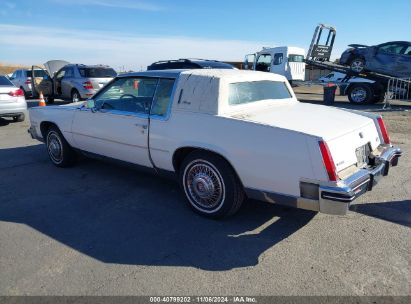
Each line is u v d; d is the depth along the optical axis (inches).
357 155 146.6
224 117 149.6
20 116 432.5
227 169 151.7
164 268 126.4
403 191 191.8
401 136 328.5
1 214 170.6
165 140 167.6
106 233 151.6
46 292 114.3
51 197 190.2
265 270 124.6
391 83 595.8
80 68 549.6
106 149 202.7
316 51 687.7
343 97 761.0
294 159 131.5
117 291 114.3
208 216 162.6
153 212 171.2
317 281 118.1
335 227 153.7
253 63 871.7
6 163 253.9
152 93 177.0
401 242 140.9
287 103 189.0
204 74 162.6
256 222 159.5
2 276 122.6
